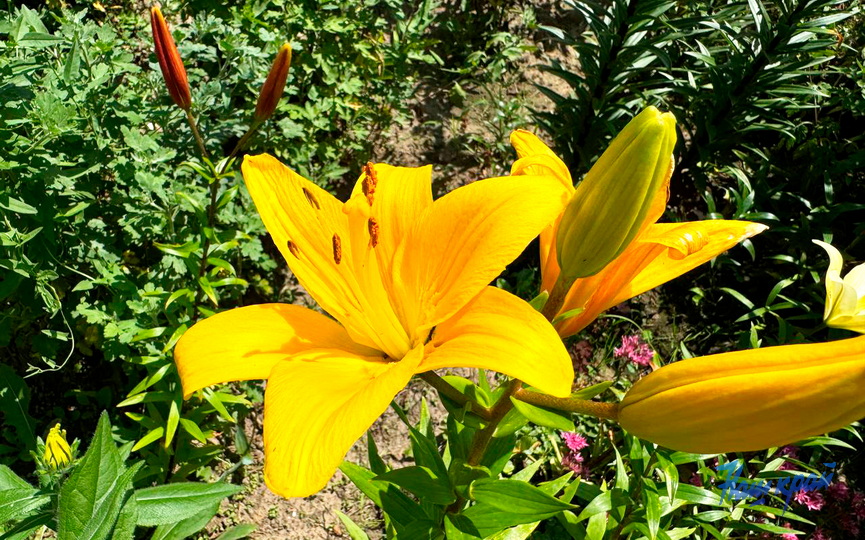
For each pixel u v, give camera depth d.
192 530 0.42
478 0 0.91
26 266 0.46
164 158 0.52
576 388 0.67
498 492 0.30
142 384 0.49
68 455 0.30
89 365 0.60
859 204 0.69
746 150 0.79
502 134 0.79
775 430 0.19
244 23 0.64
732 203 0.74
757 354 0.20
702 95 0.69
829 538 0.56
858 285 0.27
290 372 0.23
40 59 0.49
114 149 0.52
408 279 0.27
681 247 0.23
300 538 0.59
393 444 0.64
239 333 0.25
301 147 0.69
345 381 0.23
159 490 0.31
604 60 0.66
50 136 0.45
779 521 0.57
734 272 0.73
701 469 0.46
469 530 0.33
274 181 0.28
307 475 0.20
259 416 0.63
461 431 0.37
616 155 0.21
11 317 0.51
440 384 0.26
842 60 0.82
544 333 0.21
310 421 0.21
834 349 0.18
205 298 0.55
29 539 0.47
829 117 0.80
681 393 0.21
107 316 0.50
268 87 0.39
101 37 0.53
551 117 0.74
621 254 0.24
